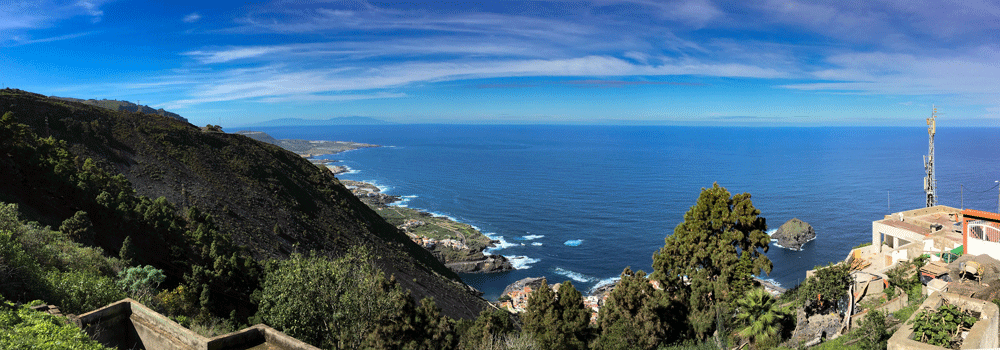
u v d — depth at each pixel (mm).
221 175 86875
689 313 41281
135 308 16375
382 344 33625
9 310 16234
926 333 22578
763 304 35000
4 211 29266
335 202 107500
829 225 172625
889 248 52906
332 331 28141
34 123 72688
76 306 21797
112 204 51344
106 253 42906
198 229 58062
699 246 43906
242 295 48375
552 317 37062
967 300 24969
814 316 34344
